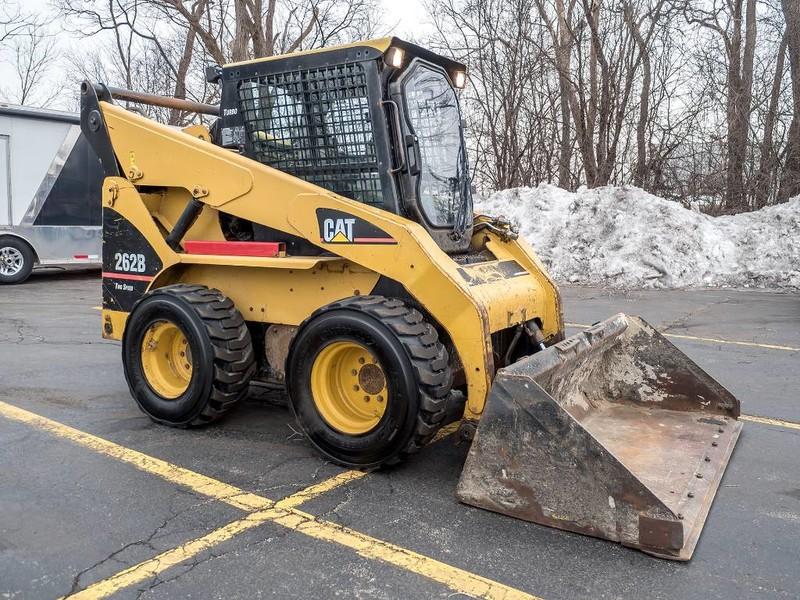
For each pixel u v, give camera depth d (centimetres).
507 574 303
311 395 419
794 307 1009
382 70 427
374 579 298
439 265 397
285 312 468
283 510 362
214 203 476
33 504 367
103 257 539
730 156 1662
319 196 430
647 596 288
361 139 436
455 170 482
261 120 476
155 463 425
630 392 500
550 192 1509
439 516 356
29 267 1296
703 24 1723
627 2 1662
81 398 560
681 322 904
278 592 288
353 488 390
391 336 382
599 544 329
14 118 1247
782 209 1338
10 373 636
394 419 385
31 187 1278
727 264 1275
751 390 595
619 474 322
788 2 1620
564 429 334
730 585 297
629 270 1278
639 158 1747
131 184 517
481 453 359
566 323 894
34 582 294
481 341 388
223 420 509
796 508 371
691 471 391
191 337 458
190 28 1920
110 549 322
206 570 304
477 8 1838
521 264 504
